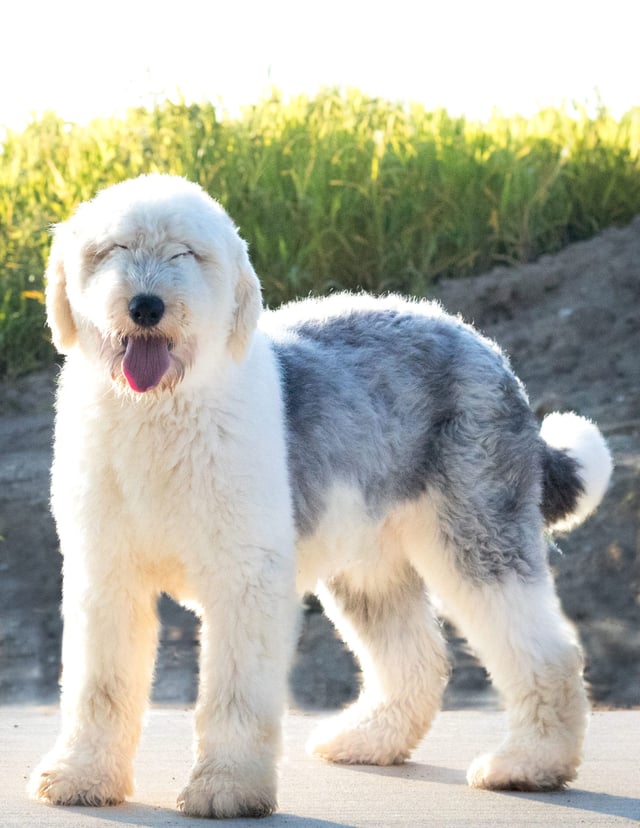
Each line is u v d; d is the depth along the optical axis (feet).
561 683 9.84
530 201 21.07
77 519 9.09
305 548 9.59
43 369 19.84
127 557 9.11
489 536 9.96
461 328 10.36
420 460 10.03
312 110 22.22
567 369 18.53
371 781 9.94
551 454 10.51
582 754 9.87
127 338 8.86
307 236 20.26
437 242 20.95
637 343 18.78
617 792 9.64
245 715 8.98
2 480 16.48
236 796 8.89
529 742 9.78
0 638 13.78
